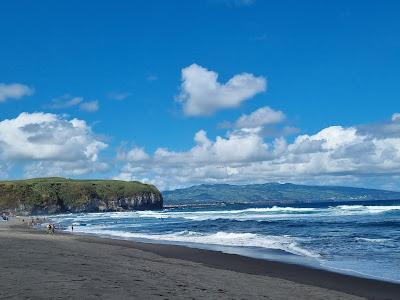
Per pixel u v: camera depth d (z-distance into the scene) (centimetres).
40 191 17725
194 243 3158
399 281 1584
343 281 1600
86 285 1141
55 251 2255
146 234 4259
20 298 942
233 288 1334
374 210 7850
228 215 8456
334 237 3306
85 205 18662
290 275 1752
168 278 1450
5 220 10212
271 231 4134
